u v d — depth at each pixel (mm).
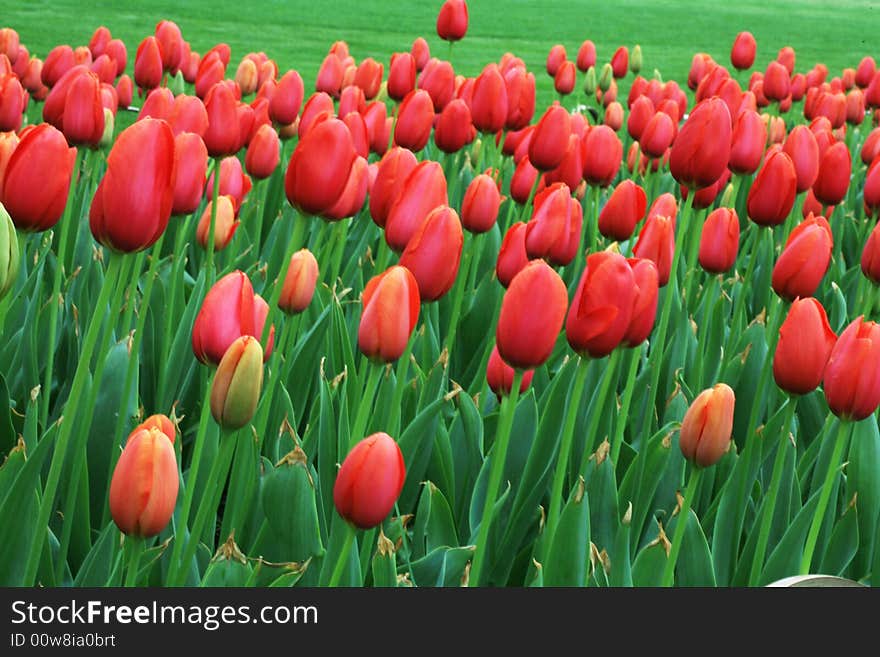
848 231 5828
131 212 1777
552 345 1893
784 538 2512
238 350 1799
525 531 2762
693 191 2982
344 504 1736
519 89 4480
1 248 1779
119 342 2807
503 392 2562
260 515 2619
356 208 2582
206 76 4727
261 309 2307
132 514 1689
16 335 3398
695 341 3818
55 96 3473
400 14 25812
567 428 2166
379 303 1917
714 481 3180
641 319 2270
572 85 6477
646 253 2734
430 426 2855
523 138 4215
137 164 1764
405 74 5180
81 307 3615
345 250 4672
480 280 4664
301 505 2371
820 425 3572
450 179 4641
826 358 2160
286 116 4367
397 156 2588
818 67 8469
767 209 3172
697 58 7340
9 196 1925
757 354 3533
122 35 19203
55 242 4488
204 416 2041
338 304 3164
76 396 1887
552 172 3797
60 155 1936
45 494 1925
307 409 3523
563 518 2273
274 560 2414
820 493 2492
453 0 5953
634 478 2844
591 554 2389
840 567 2693
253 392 1825
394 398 2248
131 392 2814
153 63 4816
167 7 22672
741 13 31078
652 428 3412
